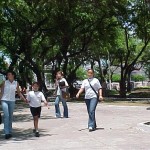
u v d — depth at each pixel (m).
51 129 14.72
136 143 11.27
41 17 33.59
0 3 20.05
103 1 35.50
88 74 14.23
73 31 37.50
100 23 38.16
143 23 40.34
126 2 37.19
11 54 36.31
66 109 19.00
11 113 12.98
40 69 39.56
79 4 35.31
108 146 10.82
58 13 34.59
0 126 15.91
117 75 99.75
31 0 29.34
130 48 52.31
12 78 13.13
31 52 36.91
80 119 18.08
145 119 17.59
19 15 31.62
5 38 35.94
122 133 13.36
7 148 10.78
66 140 12.04
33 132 13.94
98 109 23.70
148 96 46.38
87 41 39.69
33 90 13.35
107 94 50.53
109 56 57.06
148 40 44.94
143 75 109.94
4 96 12.91
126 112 21.58
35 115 13.18
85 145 11.05
